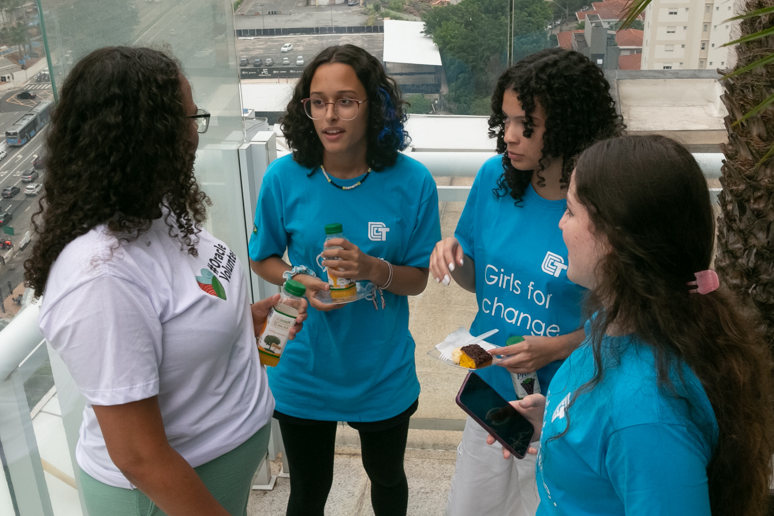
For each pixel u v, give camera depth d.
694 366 0.87
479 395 1.52
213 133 1.98
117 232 1.04
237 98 2.15
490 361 1.51
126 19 1.55
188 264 1.17
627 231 0.86
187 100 1.16
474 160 2.30
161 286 1.09
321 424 1.89
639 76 3.04
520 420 1.48
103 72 1.00
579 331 1.55
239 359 1.29
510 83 1.47
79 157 1.02
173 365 1.12
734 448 0.86
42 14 1.24
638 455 0.83
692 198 0.86
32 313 1.40
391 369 1.83
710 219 0.89
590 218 0.90
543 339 1.52
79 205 1.02
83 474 1.23
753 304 1.60
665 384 0.84
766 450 0.93
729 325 0.91
